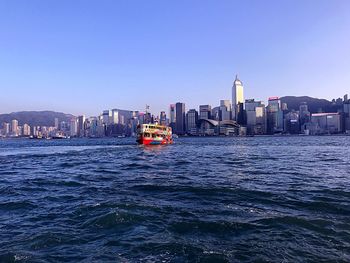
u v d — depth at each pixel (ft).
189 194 92.27
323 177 126.31
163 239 54.29
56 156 277.44
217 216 67.36
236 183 111.65
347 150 350.84
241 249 49.60
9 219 67.51
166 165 186.19
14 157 268.62
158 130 484.33
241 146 478.18
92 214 69.82
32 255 48.34
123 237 55.52
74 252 49.39
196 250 49.47
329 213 68.90
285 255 47.16
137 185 109.19
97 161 222.07
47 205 80.02
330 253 47.60
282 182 113.29
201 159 231.09
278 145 510.58
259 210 72.13
